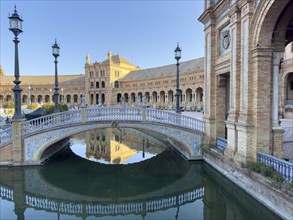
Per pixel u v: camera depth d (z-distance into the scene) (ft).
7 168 44.80
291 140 50.55
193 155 48.42
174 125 48.65
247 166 30.78
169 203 33.78
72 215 30.60
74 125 47.98
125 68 315.58
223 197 35.94
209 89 46.65
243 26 33.81
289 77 101.45
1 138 45.60
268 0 28.50
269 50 30.91
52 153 55.88
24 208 32.45
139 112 49.65
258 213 27.96
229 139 37.52
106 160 54.65
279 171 26.96
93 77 306.55
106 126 49.55
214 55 46.03
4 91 325.01
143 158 56.75
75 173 45.47
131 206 33.24
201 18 49.32
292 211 22.56
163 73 248.93
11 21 43.96
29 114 68.28
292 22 36.86
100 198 35.45
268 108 31.58
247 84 32.60
